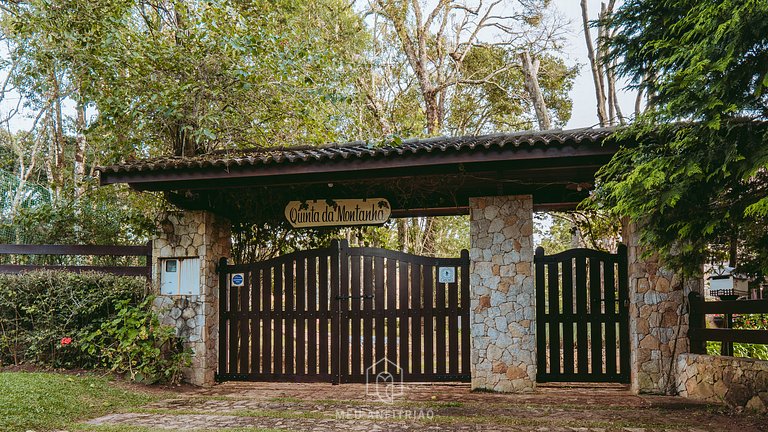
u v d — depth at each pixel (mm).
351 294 7664
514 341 7078
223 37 8305
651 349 6777
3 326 7625
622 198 5297
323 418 5566
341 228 9062
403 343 7512
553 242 18750
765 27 4457
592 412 5801
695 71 4652
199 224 7719
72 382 6562
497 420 5457
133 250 8039
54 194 10227
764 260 4992
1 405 5293
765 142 4570
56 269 8156
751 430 4945
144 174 6934
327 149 7469
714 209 5109
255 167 6719
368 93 17000
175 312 7660
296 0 9992
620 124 6105
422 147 6309
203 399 6586
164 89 8359
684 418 5492
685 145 4957
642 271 6836
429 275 7508
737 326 8547
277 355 7766
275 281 7859
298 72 8805
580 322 7223
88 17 8344
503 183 7449
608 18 6617
